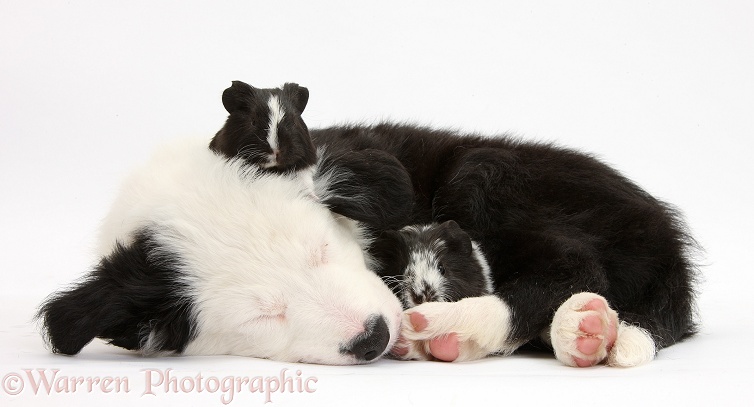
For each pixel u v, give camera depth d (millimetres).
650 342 835
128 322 797
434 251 869
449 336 818
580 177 943
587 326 799
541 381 752
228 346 815
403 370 785
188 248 801
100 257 853
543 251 871
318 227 813
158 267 803
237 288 792
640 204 935
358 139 943
